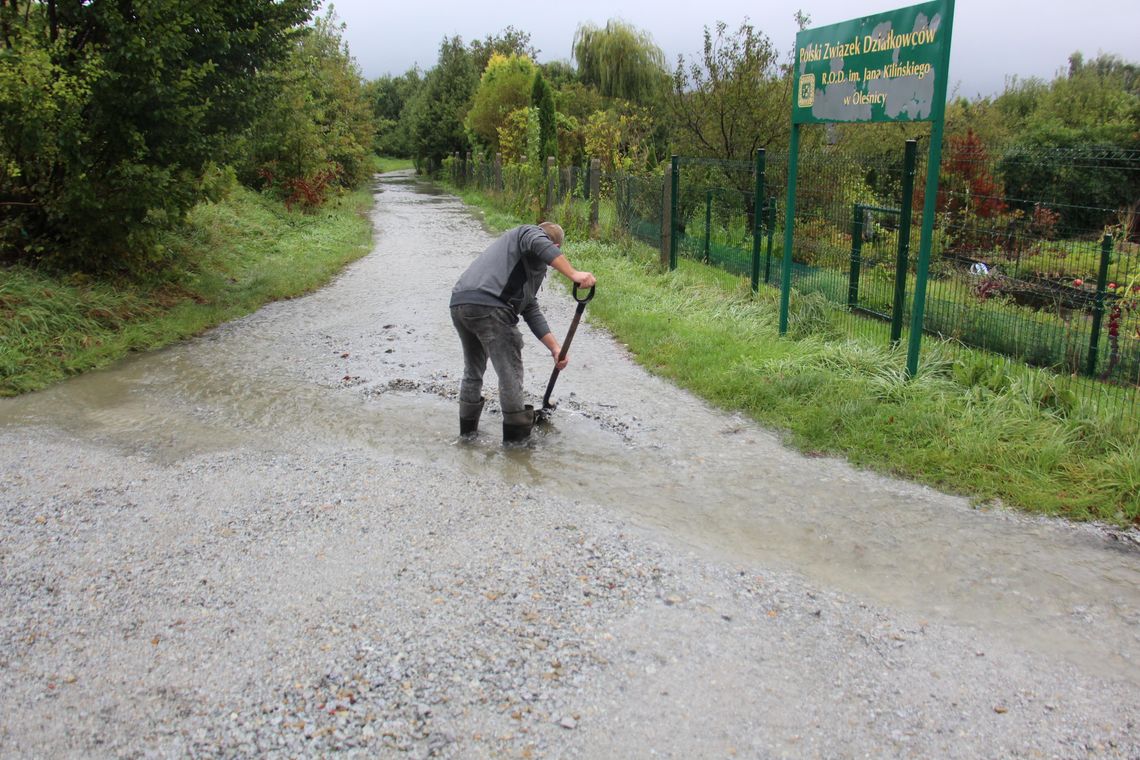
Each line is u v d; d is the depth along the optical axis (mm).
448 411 6293
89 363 7543
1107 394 5832
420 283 11953
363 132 30875
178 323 8875
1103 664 3328
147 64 8664
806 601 3732
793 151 7863
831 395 6121
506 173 23562
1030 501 4613
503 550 4137
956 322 7473
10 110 8367
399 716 2998
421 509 4586
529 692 3119
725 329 8344
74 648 3391
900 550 4207
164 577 3910
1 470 5180
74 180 8648
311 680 3184
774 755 2832
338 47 29031
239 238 14281
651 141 27469
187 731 2934
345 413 6270
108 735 2918
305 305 10422
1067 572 4000
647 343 7965
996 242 7641
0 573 3955
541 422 5996
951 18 5703
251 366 7613
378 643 3396
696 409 6305
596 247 13992
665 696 3105
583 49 35125
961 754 2844
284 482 4961
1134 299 6695
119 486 4934
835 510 4633
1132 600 3770
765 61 15734
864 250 8195
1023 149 8141
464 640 3412
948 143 10523
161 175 8992
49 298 8250
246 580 3875
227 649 3375
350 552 4117
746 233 12398
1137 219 7219
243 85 10180
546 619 3557
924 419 5527
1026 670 3285
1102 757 2834
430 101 43219
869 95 6648
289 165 19391
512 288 5363
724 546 4234
